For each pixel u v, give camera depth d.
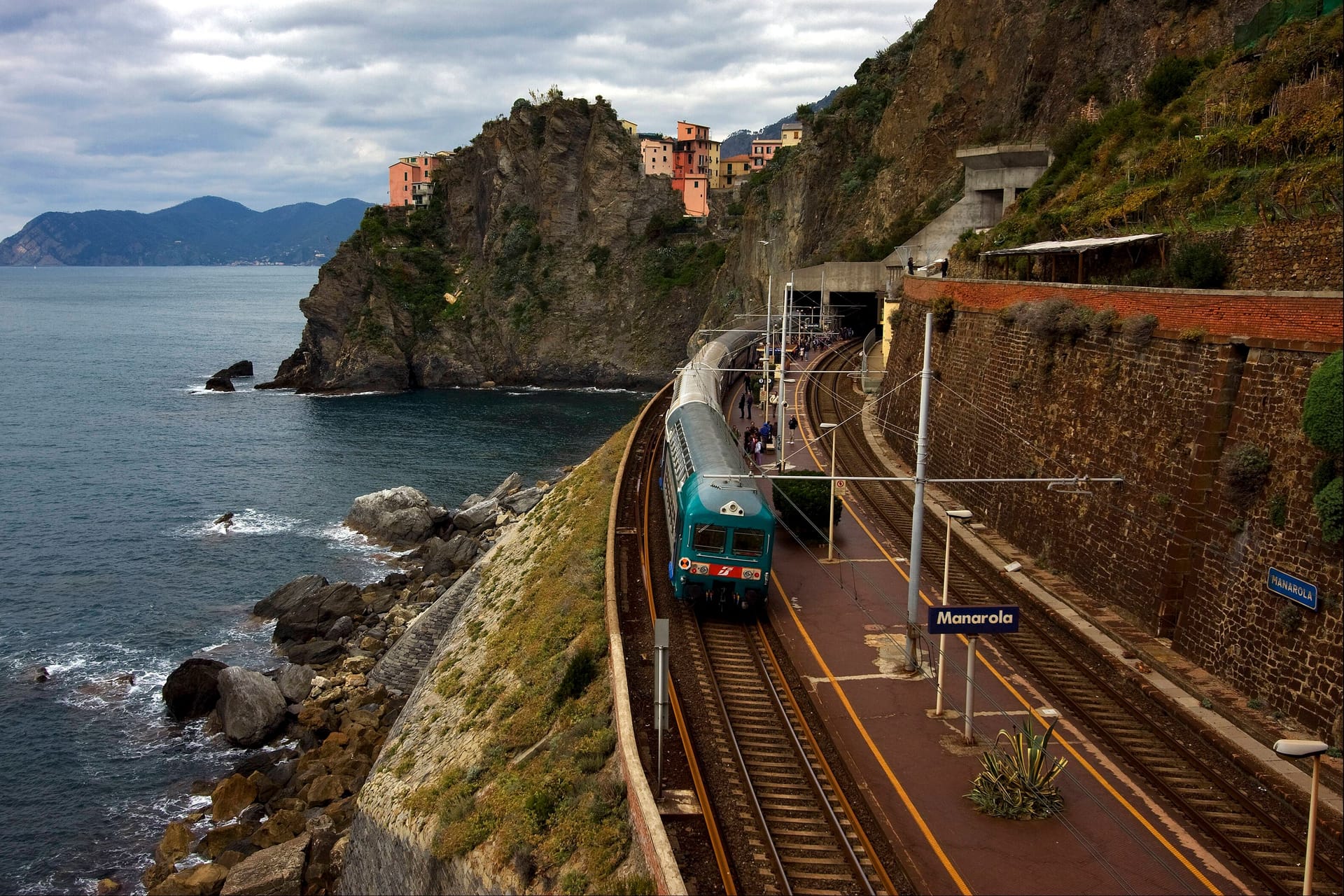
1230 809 15.87
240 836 28.34
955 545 30.25
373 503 59.91
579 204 129.12
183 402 107.25
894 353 50.06
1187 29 57.06
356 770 31.06
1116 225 36.16
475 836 18.30
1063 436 27.34
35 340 171.25
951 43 86.06
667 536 31.70
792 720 19.47
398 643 38.97
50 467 75.81
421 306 124.75
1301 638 17.52
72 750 34.19
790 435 46.97
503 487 64.75
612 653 21.48
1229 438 20.36
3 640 43.41
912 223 78.00
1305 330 18.59
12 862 28.16
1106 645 21.78
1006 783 16.33
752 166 171.88
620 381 121.50
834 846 15.23
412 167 168.75
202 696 36.62
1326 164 26.56
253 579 51.56
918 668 21.70
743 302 107.81
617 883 14.93
